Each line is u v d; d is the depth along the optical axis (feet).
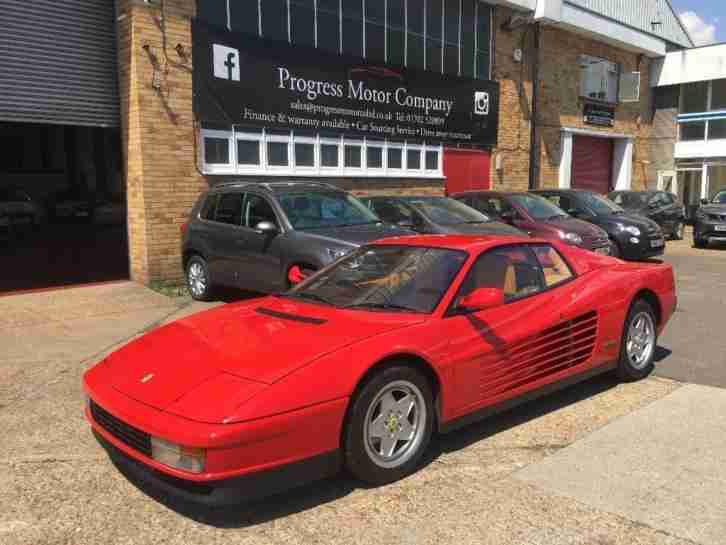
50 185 81.97
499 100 54.39
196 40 33.83
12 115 30.27
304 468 10.19
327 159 41.55
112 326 24.90
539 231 35.91
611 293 15.78
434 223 31.58
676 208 61.62
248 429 9.55
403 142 46.70
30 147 81.30
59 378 18.26
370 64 43.47
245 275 27.09
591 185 70.23
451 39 49.73
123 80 32.73
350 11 42.27
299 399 10.07
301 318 12.73
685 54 74.54
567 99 62.85
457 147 51.13
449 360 12.07
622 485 11.17
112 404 10.76
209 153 35.12
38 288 32.37
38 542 9.76
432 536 9.67
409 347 11.51
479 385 12.69
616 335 15.93
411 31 46.52
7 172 79.05
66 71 31.78
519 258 14.70
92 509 10.77
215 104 34.83
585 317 15.01
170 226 33.35
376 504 10.70
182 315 26.99
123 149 33.55
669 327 23.77
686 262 44.42
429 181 48.85
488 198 39.47
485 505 10.57
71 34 31.76
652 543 9.36
